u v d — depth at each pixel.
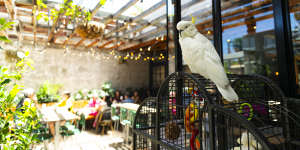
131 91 6.97
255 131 0.63
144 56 5.86
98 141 3.66
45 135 2.65
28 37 4.77
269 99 1.20
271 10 1.47
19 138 1.20
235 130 1.17
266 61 1.49
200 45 0.97
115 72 6.81
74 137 3.89
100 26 2.45
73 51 6.05
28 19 3.29
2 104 1.11
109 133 4.26
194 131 1.04
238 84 1.35
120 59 6.73
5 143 1.09
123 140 3.73
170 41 2.31
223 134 1.08
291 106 1.12
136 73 7.23
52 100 4.59
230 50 1.73
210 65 0.92
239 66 1.67
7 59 2.06
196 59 0.97
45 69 5.54
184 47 1.02
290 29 1.35
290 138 1.08
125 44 5.48
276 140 1.07
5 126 1.12
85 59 6.27
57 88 5.61
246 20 1.64
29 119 1.34
